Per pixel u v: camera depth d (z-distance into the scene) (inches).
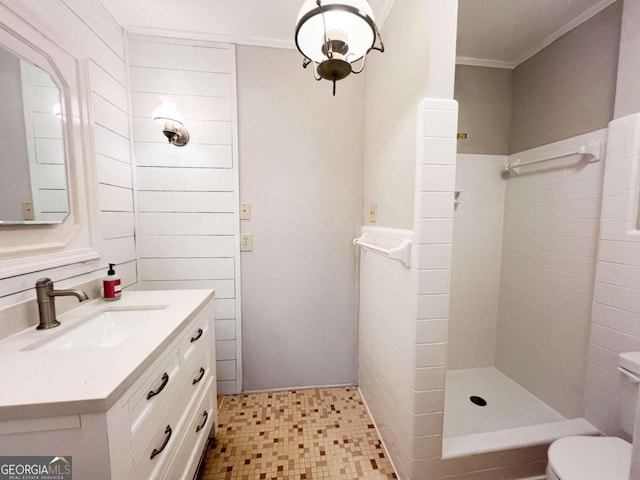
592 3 52.4
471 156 73.6
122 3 50.3
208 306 48.3
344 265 70.0
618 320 47.5
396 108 47.9
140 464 26.1
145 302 44.2
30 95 34.8
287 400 67.1
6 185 31.8
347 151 67.5
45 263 35.7
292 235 67.6
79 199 42.5
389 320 50.1
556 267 61.8
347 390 71.5
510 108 74.4
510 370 74.8
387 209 52.7
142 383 26.4
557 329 61.7
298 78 64.3
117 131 53.9
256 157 64.7
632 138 45.5
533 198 67.6
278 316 69.1
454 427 58.2
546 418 60.8
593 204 54.0
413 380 40.8
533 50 66.8
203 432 45.1
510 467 44.7
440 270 39.5
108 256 50.8
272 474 47.4
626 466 34.9
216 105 61.7
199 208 63.0
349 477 46.9
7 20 31.6
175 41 59.1
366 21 29.8
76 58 41.9
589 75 54.7
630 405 40.7
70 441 20.9
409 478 42.3
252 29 58.7
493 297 78.1
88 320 38.4
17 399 20.1
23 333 32.4
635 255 45.1
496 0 51.9
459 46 66.3
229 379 68.4
